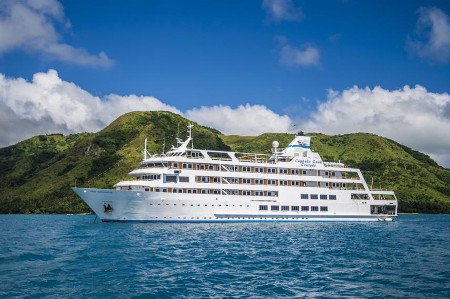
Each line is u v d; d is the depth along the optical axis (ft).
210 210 254.47
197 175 255.29
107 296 84.58
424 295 88.17
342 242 180.96
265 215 269.44
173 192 248.11
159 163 258.16
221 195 257.75
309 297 86.33
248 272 110.32
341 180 299.17
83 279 99.25
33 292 86.69
